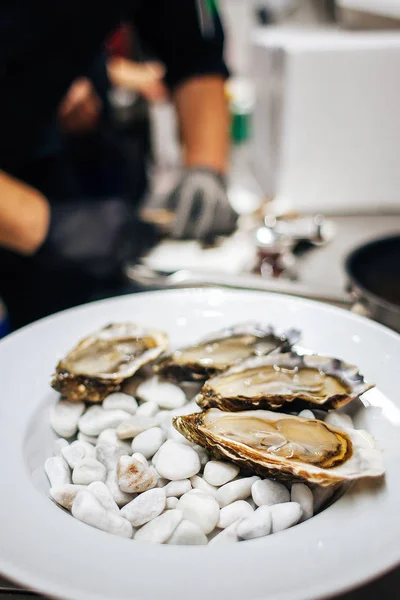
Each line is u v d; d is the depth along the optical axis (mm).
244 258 650
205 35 871
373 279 500
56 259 661
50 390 360
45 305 791
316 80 781
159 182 1257
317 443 310
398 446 295
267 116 921
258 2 1068
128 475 291
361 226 783
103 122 1095
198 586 219
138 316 433
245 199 952
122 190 1135
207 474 300
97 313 430
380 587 267
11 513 258
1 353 373
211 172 778
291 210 774
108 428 337
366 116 798
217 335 405
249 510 278
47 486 300
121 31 1236
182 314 437
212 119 875
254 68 1035
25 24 680
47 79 747
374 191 844
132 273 622
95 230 661
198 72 885
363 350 373
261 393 358
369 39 777
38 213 650
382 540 232
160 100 1171
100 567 228
